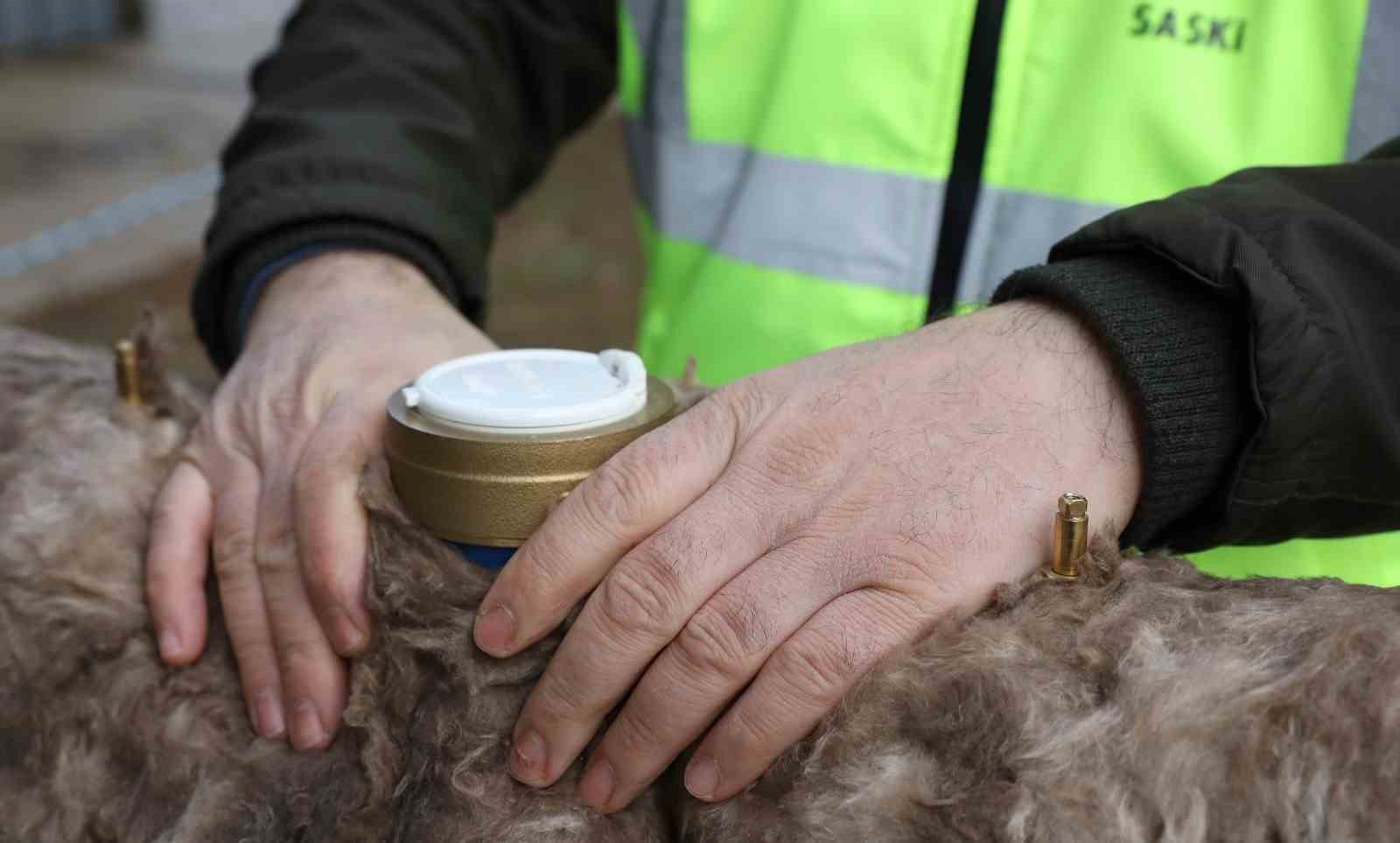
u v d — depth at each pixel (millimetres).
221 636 1053
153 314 1209
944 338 948
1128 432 903
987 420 892
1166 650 744
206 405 1240
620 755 842
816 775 785
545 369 960
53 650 1011
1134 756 703
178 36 8695
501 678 871
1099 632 767
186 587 1028
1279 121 1388
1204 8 1408
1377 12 1327
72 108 6941
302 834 907
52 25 8227
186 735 983
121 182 5848
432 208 1425
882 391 908
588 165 6605
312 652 968
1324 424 905
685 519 852
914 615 820
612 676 831
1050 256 1021
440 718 871
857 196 1562
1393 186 993
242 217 1381
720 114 1691
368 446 990
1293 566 1319
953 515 846
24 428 1143
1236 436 904
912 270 1559
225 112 7004
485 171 1654
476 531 875
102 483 1101
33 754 1000
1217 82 1410
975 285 1537
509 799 857
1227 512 923
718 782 821
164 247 5129
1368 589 785
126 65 7883
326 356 1128
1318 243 925
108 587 1046
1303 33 1369
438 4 1737
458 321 1245
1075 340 931
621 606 830
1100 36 1448
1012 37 1475
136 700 996
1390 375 924
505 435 862
